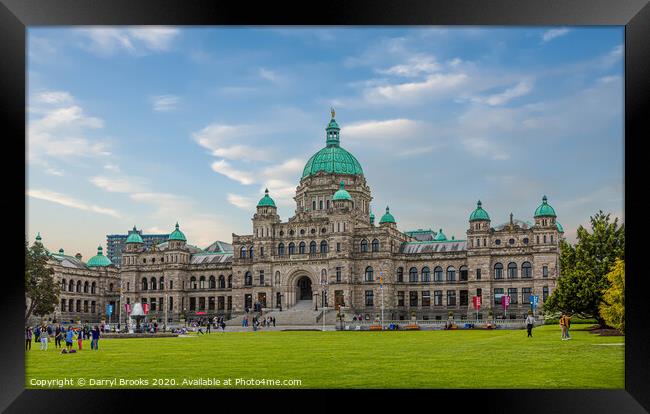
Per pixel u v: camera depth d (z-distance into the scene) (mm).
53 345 71250
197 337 91125
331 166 166750
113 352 58062
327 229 152875
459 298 147125
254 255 157250
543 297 136250
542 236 137625
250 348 61406
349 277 147625
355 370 39781
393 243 153375
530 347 54625
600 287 73812
